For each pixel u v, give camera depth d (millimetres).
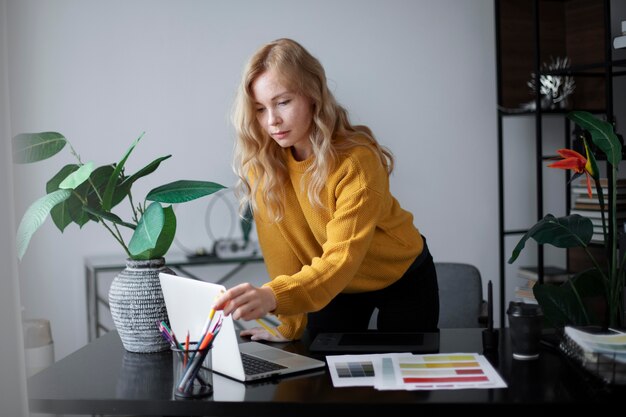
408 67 4125
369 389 1476
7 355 1688
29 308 3600
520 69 4062
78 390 1540
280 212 1984
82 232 3668
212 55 3816
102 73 3668
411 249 2143
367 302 2189
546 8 4055
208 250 3828
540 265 3715
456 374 1547
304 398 1438
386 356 1699
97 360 1772
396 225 2127
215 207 3854
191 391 1478
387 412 1392
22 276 3582
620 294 1970
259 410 1431
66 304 3662
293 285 1642
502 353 1712
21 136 1933
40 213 1718
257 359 1698
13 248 1696
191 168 3822
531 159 4355
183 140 3801
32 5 3547
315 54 3977
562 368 1584
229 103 3850
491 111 4281
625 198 3297
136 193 3754
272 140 1955
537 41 3691
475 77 4238
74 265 3666
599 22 3838
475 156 4273
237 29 3844
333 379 1541
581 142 3305
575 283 1988
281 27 3910
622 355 1423
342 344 1820
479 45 4230
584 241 1938
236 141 2012
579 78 3963
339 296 2170
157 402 1467
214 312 1497
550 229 1954
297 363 1653
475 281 2869
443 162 4219
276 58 1812
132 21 3695
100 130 3680
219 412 1443
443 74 4184
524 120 4324
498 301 4340
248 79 1846
